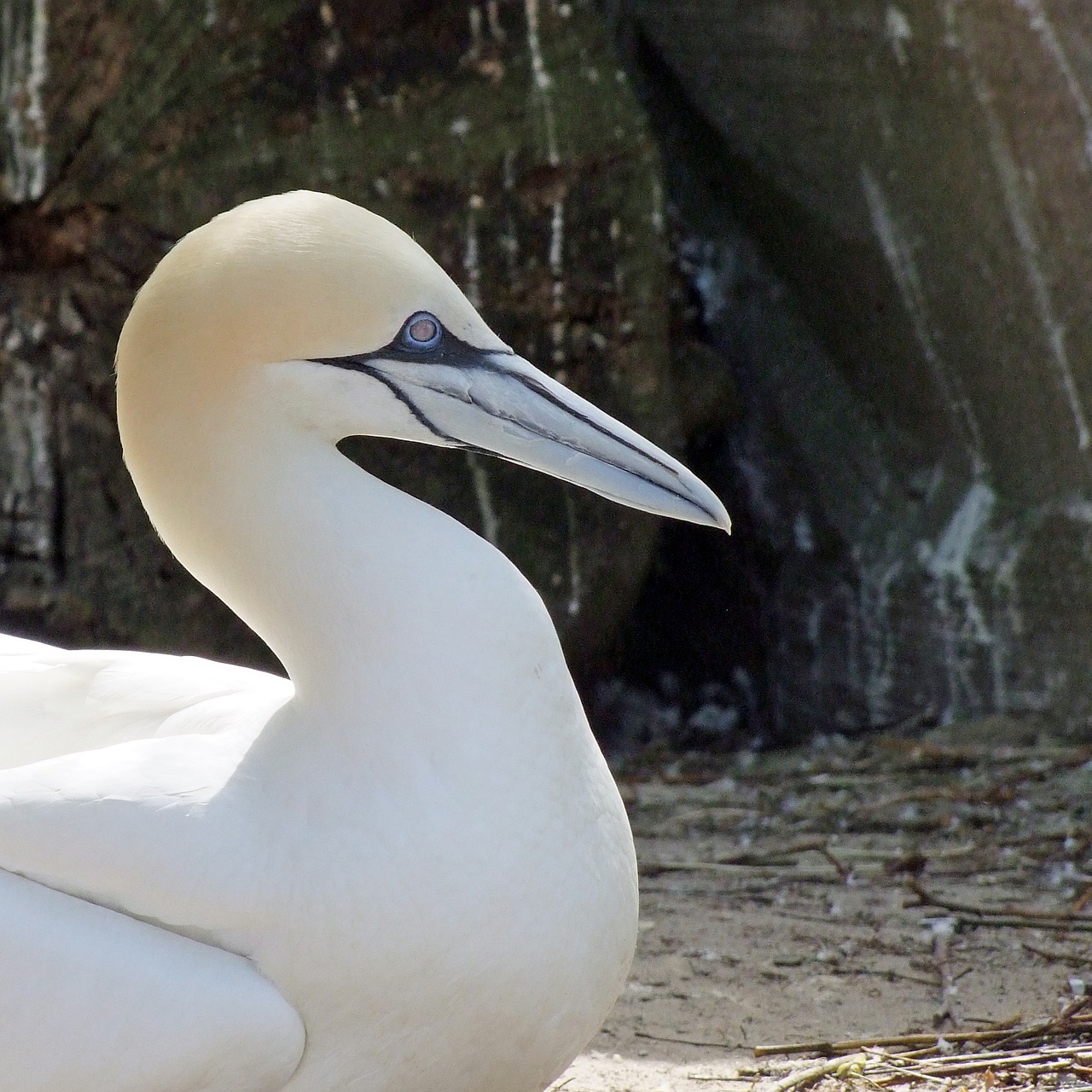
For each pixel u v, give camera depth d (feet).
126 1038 20.52
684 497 23.15
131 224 43.27
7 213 43.04
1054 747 44.80
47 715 24.50
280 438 21.74
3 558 44.21
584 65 46.55
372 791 20.92
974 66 44.34
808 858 39.11
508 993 21.18
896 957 33.58
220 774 21.48
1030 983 32.12
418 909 20.67
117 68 42.70
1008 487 47.16
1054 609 45.98
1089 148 42.78
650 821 42.57
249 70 43.52
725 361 52.85
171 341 21.68
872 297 48.83
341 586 21.26
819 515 50.98
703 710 53.83
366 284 21.76
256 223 21.85
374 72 44.65
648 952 34.09
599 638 49.57
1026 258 44.78
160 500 22.50
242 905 20.71
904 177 46.98
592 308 47.09
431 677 21.06
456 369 22.66
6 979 20.59
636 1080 28.81
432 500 46.21
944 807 41.63
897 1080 28.58
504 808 20.97
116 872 20.89
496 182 45.75
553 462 22.99
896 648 49.16
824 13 47.52
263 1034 20.62
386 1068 21.47
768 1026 30.86
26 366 43.70
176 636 45.09
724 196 52.39
